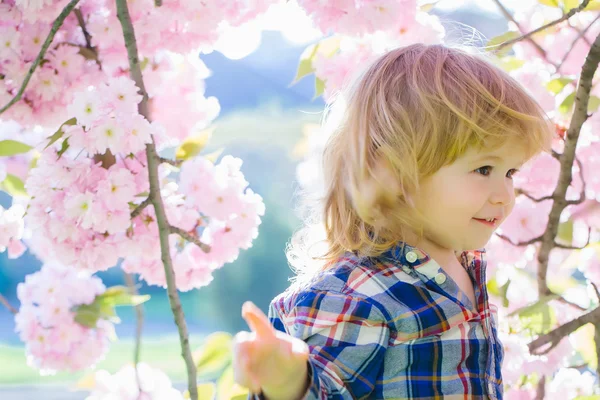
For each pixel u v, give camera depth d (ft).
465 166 3.77
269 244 24.35
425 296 3.76
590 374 6.59
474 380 3.79
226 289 24.85
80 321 6.35
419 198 3.84
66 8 4.71
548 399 6.51
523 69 6.38
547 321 6.43
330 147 4.30
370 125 4.00
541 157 6.41
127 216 5.11
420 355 3.66
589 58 5.49
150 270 5.97
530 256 6.64
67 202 5.03
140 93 5.16
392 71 4.08
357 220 4.09
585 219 6.82
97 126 4.87
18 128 6.32
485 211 3.80
